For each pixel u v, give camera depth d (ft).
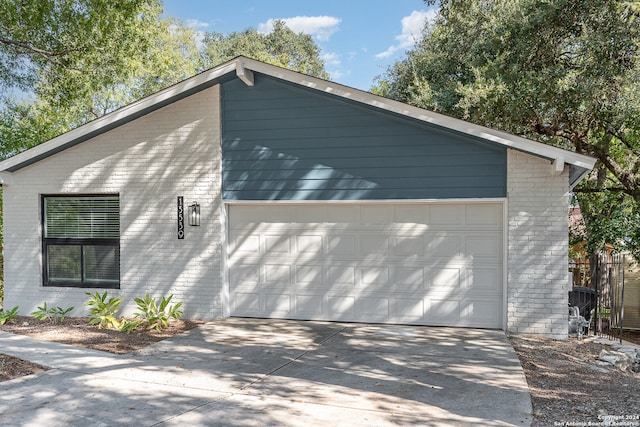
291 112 30.55
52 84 46.85
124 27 46.26
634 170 49.11
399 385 19.33
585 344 26.76
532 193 27.27
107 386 19.29
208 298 31.83
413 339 26.40
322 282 30.91
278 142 30.78
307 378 20.25
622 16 33.47
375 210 30.01
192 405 17.26
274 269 31.65
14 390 18.76
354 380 19.97
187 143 32.07
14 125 57.00
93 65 46.21
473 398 17.90
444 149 28.35
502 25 41.78
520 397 17.99
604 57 35.17
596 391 19.08
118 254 33.76
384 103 27.99
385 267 29.94
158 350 24.72
